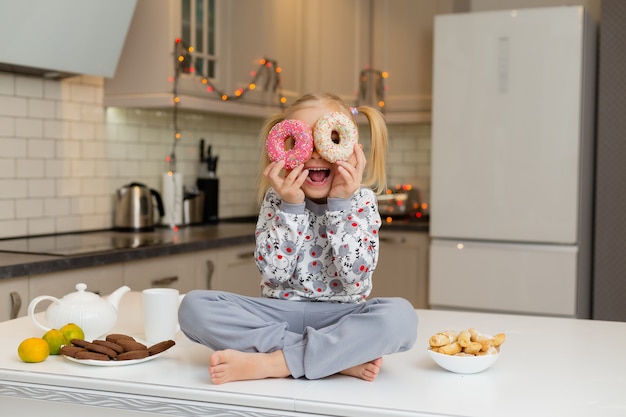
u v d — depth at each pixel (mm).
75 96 3445
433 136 3918
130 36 3531
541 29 3693
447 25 3863
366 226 1532
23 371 1400
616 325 1858
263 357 1359
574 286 3701
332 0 4531
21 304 2480
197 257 3354
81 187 3504
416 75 4398
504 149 3785
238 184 4707
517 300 3807
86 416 1389
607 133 3902
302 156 1497
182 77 3535
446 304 3951
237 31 3939
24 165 3191
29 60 2881
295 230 1514
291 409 1233
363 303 1485
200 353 1561
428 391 1289
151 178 3959
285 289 1591
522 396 1262
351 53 4512
